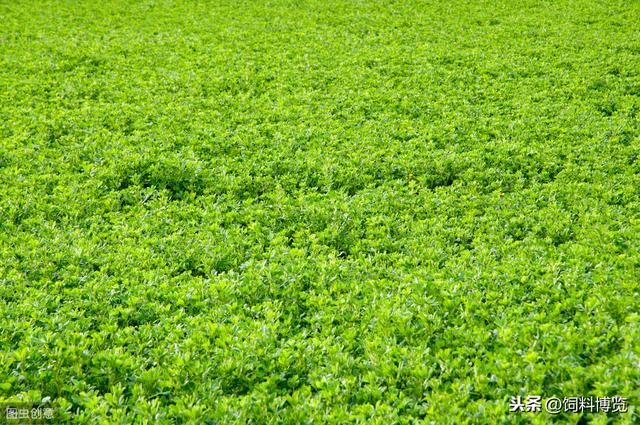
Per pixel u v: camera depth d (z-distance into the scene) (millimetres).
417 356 6305
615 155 11703
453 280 7789
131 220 9789
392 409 5652
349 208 10109
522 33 22141
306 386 6074
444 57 19203
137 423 5645
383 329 6844
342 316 7238
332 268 8258
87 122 14109
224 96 15914
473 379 6055
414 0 28594
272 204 10383
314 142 12930
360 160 11930
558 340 6359
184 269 8602
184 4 28719
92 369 6301
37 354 6379
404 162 11695
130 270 8336
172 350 6613
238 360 6324
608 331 6387
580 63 18125
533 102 15062
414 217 10000
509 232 9281
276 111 14688
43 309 7324
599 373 5754
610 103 14688
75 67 18719
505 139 12703
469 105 14875
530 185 10852
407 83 16766
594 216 9328
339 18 25312
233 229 9445
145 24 24875
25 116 14328
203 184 11234
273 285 7871
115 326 7016
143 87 16656
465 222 9602
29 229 9484
